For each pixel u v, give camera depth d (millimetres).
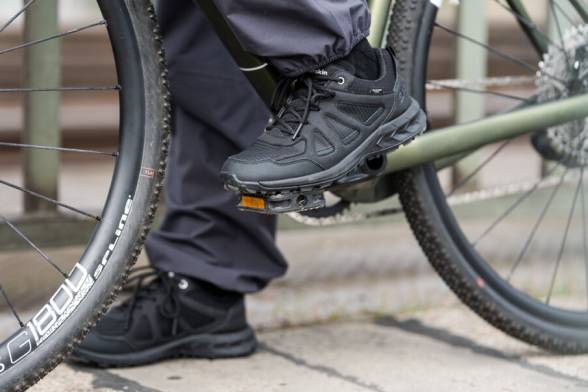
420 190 2619
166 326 2676
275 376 2607
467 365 2730
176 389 2498
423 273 3660
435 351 2846
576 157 2814
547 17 3650
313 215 2652
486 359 2787
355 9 2271
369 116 2326
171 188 2701
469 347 2889
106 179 4664
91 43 5758
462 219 3922
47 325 2188
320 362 2729
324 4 2203
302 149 2271
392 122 2363
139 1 2234
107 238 2240
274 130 2307
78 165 4941
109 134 5320
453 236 2676
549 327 2777
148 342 2660
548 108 2680
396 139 2389
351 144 2309
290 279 3529
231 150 2633
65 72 5723
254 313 3143
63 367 2641
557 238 4035
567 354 2820
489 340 2955
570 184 4020
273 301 3268
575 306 3264
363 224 4180
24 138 3266
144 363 2666
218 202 2633
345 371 2660
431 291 3432
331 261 3789
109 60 5805
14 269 3553
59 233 3299
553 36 3264
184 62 2574
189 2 2549
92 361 2627
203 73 2564
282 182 2242
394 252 3945
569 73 2738
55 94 3250
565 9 2855
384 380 2596
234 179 2236
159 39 2258
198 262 2658
